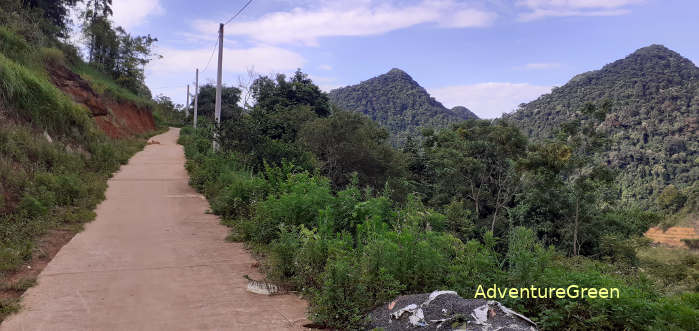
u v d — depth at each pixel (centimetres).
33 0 3036
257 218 779
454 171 3428
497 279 468
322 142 3033
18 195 812
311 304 457
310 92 4878
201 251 680
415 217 652
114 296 471
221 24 1794
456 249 533
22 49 1794
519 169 2892
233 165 1469
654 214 3300
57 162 1116
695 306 376
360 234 640
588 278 406
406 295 436
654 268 1750
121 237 735
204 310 443
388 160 3531
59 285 495
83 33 4112
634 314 355
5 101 1144
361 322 405
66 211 846
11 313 405
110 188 1176
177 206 1035
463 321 366
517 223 3027
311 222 720
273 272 561
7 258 550
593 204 3045
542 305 416
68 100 1670
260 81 4706
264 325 411
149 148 2308
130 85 4528
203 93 6047
